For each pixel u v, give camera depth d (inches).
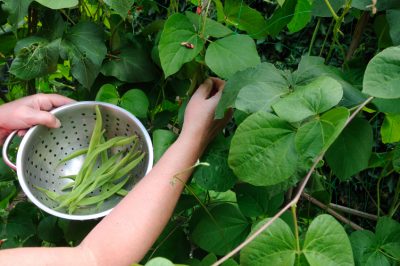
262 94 28.6
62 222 46.3
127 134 39.0
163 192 30.3
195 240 35.5
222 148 35.6
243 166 26.2
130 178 38.4
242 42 33.0
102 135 39.3
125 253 28.4
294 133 26.0
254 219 35.7
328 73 30.3
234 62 32.3
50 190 38.9
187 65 38.3
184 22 33.2
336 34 35.8
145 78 42.1
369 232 32.7
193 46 33.1
